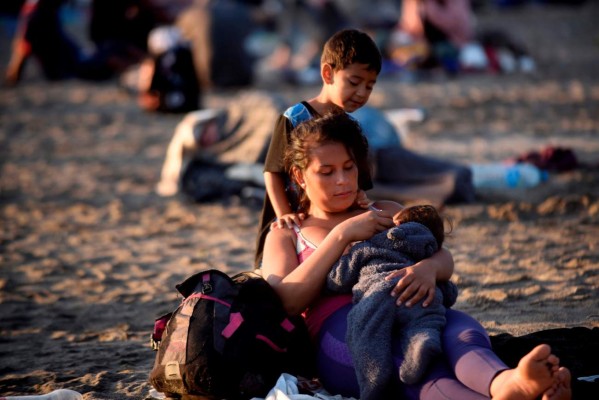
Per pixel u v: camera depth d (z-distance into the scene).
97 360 10.08
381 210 8.72
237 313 7.84
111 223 17.69
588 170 19.61
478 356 6.96
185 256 14.96
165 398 8.31
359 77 8.57
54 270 14.52
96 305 12.47
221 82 35.94
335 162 8.02
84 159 24.61
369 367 7.21
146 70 31.61
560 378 6.41
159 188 20.23
